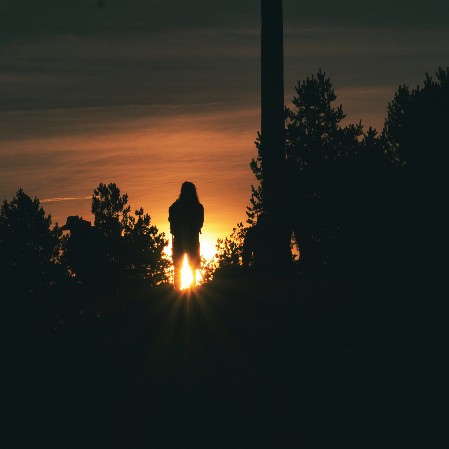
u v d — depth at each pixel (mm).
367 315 13914
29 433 10844
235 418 10320
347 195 26281
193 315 14758
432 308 14203
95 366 12781
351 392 10547
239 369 11750
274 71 21297
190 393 11172
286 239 21906
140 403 11133
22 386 12414
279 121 21422
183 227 18500
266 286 17469
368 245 24906
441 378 10648
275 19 21219
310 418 10055
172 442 10047
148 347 13320
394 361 11406
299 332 13195
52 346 14312
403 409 9984
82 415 11070
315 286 17344
